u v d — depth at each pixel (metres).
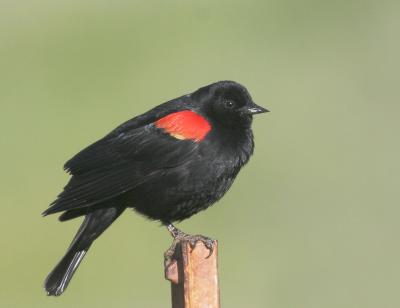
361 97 17.92
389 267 14.75
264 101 17.84
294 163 17.09
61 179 16.52
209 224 15.85
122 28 20.80
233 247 15.22
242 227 15.68
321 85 18.33
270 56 19.44
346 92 18.27
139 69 18.97
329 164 16.89
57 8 21.73
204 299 6.88
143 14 21.20
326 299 14.31
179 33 20.47
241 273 14.72
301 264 15.01
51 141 17.19
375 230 15.44
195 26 20.66
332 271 14.78
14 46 20.11
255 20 21.03
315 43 19.98
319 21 20.84
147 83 18.39
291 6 21.66
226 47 19.94
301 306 14.16
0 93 18.50
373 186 16.47
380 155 16.97
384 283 14.48
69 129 17.41
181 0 22.14
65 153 16.92
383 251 14.99
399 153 17.09
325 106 17.77
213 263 6.89
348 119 17.80
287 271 14.86
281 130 17.75
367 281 14.52
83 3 21.92
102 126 17.28
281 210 16.05
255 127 17.72
